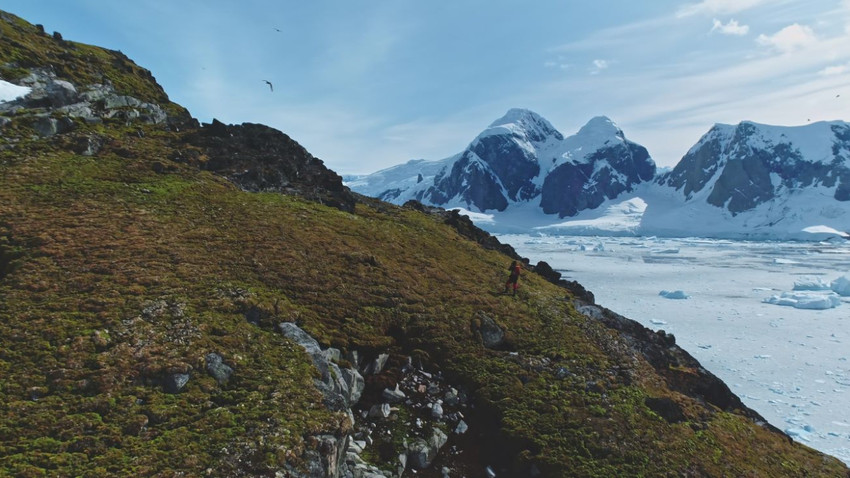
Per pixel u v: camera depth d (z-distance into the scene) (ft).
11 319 62.95
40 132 129.59
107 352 59.88
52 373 55.16
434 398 79.00
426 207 220.02
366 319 89.10
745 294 354.54
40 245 82.43
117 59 193.26
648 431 74.28
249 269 91.45
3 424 47.80
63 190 105.70
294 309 83.10
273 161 165.17
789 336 234.38
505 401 78.02
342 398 65.57
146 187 117.29
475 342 91.56
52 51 166.91
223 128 173.58
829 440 127.65
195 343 64.85
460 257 136.87
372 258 109.29
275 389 61.41
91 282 74.18
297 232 113.09
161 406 54.44
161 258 86.28
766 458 78.28
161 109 176.55
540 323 103.55
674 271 492.54
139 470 45.80
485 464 70.18
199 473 47.37
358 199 179.83
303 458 53.16
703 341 225.97
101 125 147.95
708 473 68.85
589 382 84.02
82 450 46.98
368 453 65.77
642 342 107.96
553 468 66.59
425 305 98.73
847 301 322.75
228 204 120.47
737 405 100.53
